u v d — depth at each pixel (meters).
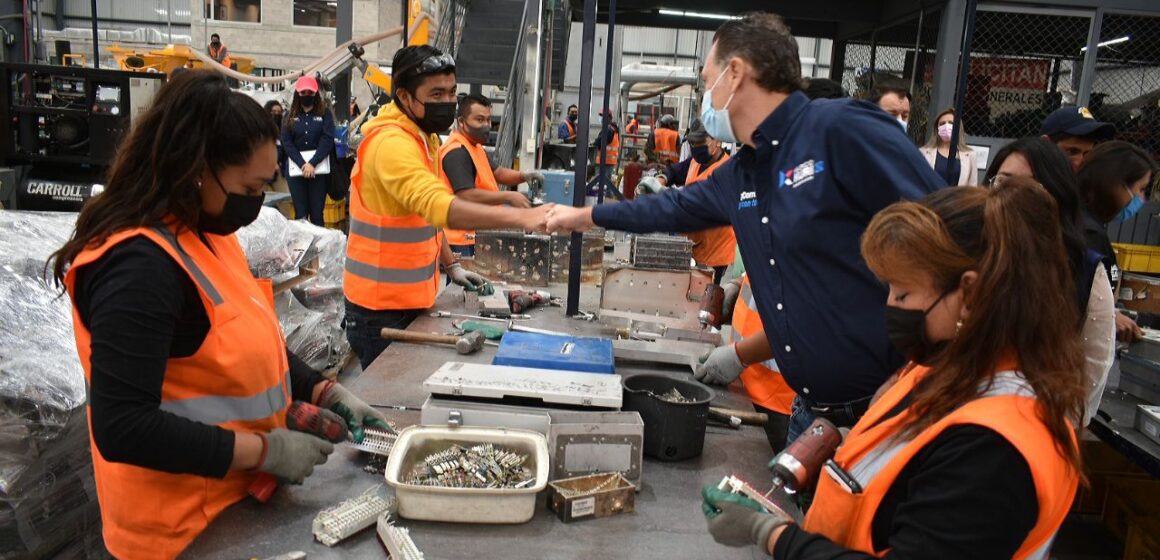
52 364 1.96
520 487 1.44
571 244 2.88
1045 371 0.88
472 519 1.43
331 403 1.70
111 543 1.36
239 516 1.43
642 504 1.55
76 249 1.24
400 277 2.64
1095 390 1.97
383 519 1.39
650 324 2.77
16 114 4.71
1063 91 6.54
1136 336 2.64
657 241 2.87
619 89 12.73
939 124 4.46
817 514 1.07
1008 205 0.89
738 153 1.86
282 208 6.50
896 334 1.00
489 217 2.18
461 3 8.27
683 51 20.16
